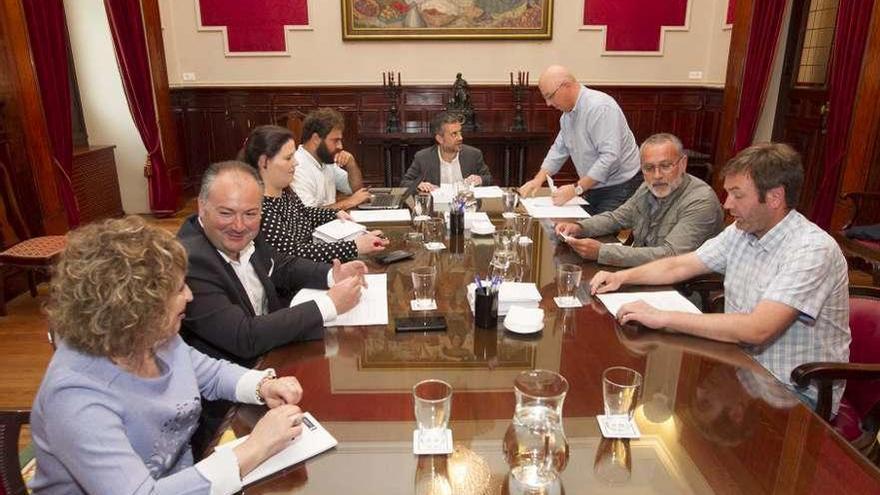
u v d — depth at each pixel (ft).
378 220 8.45
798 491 2.90
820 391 4.69
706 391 3.87
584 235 7.77
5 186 11.26
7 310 11.16
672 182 7.22
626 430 3.37
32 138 11.90
